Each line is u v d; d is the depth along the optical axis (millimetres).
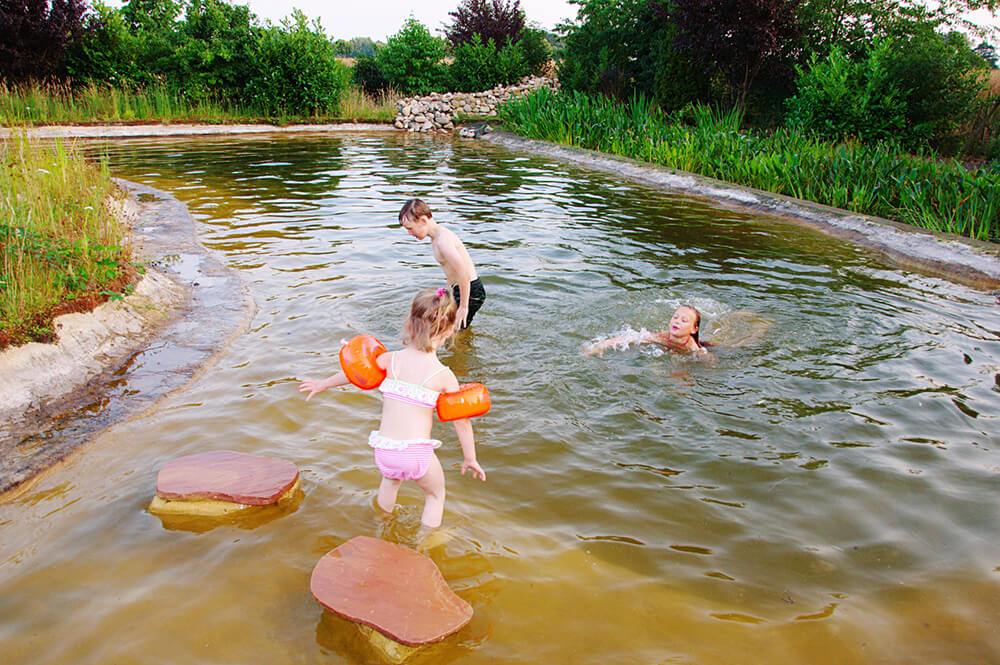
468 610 2869
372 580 3000
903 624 2895
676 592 3080
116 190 9969
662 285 7324
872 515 3643
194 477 3707
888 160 12125
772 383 5141
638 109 20109
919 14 18688
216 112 24266
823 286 7539
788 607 2988
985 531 3514
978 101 16797
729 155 14414
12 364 4648
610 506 3711
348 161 16828
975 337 6121
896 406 4816
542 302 6695
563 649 2746
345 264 7949
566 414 4668
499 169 16031
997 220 9945
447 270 5828
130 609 2918
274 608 2947
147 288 6328
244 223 9953
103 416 4500
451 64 31578
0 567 3145
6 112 19703
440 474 3512
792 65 19781
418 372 3578
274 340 5773
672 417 4645
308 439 4340
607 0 25969
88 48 23188
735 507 3711
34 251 5699
